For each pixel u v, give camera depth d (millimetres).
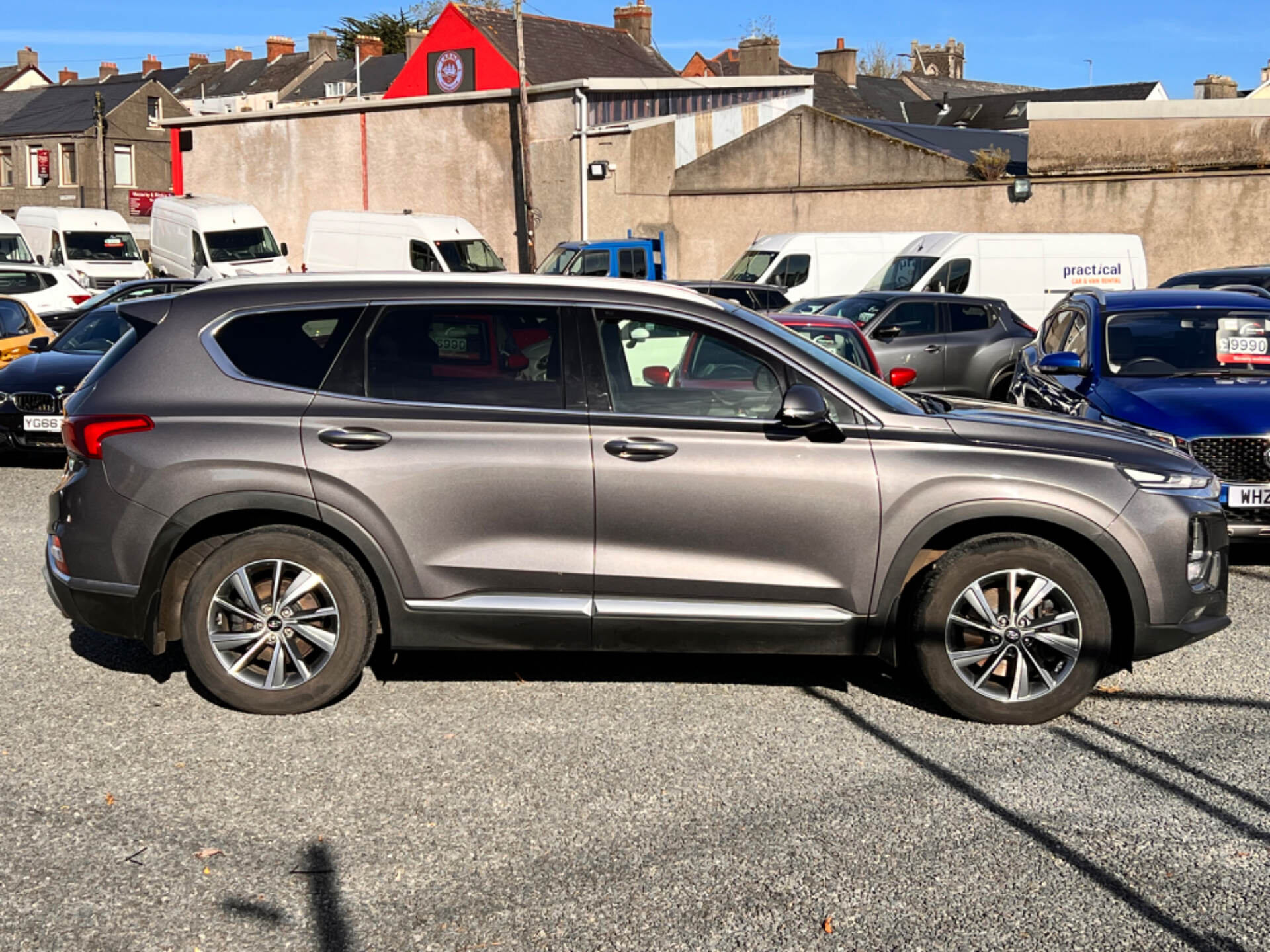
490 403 4898
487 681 5473
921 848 3879
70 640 6062
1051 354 8656
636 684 5461
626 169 29094
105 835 3951
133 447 4852
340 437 4820
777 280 22406
